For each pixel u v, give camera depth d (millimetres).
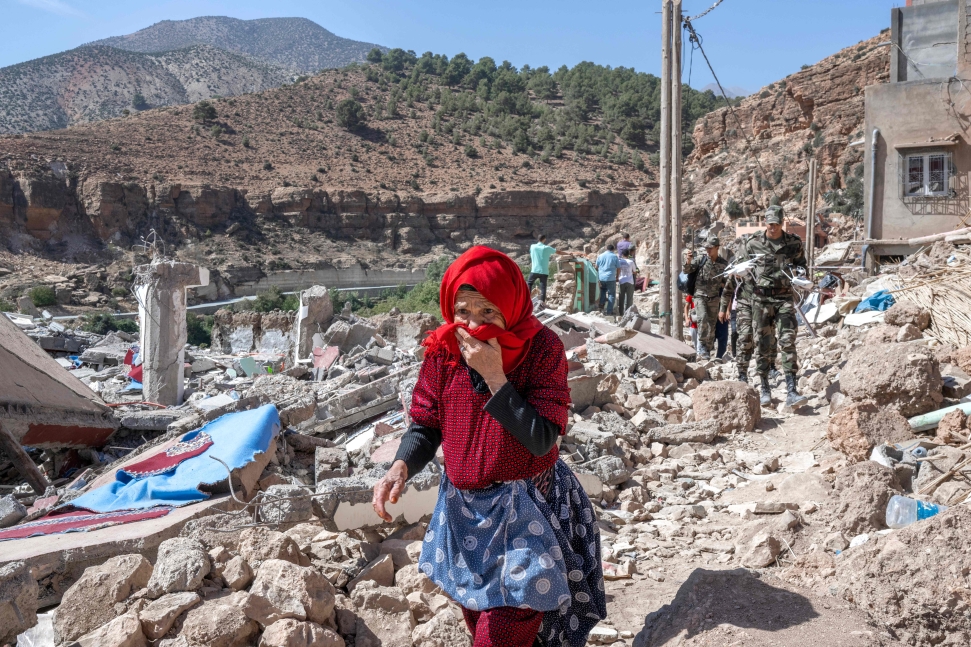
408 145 160750
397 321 13781
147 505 4316
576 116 184625
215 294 111688
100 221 116250
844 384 6277
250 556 3422
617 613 3480
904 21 22328
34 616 2756
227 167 136875
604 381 7555
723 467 5887
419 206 138500
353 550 3854
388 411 6703
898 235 22484
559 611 2420
